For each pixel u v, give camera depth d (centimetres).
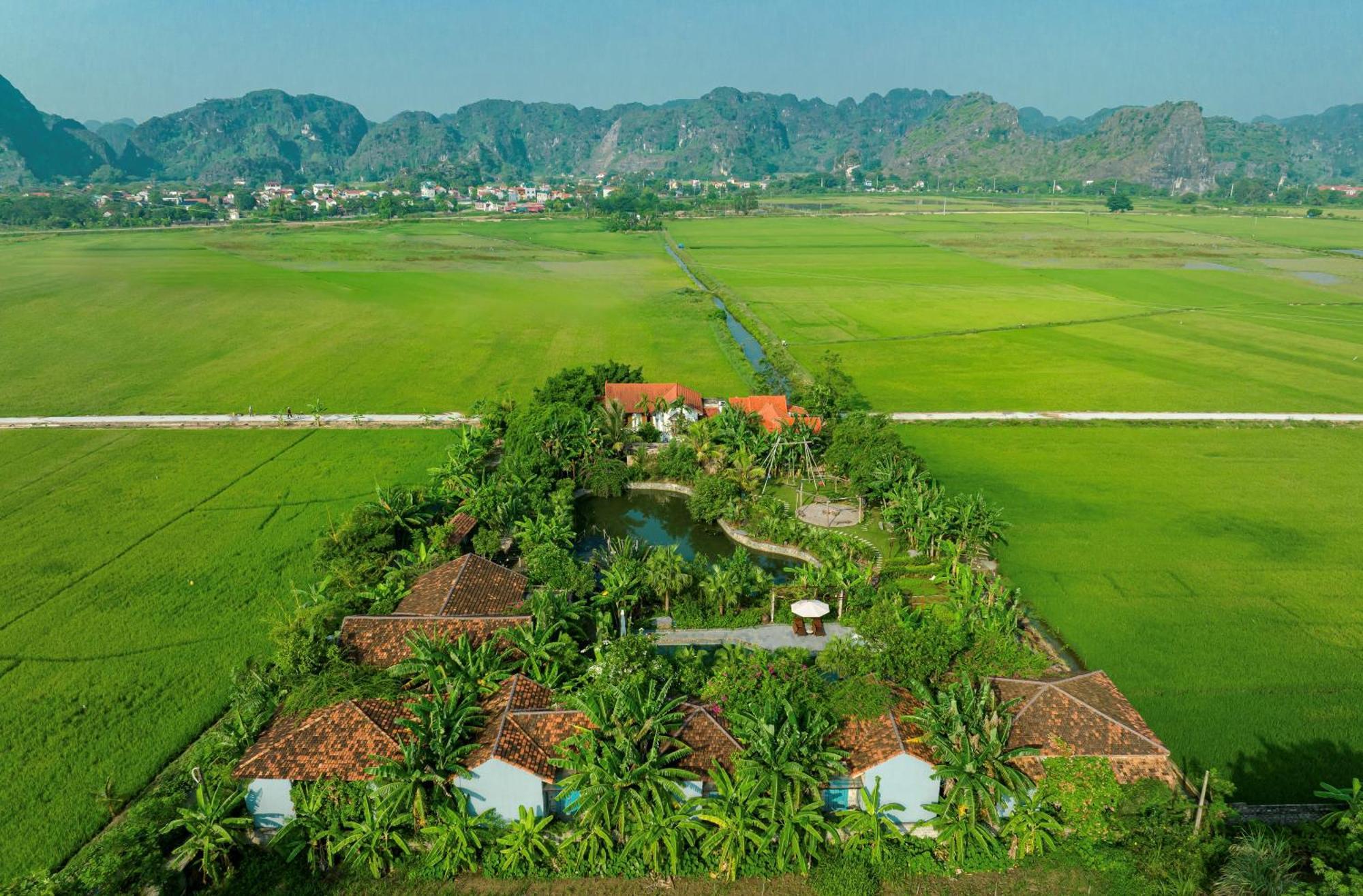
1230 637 6128
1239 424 10806
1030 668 5053
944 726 4384
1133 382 12794
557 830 4309
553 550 6769
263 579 6906
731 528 8025
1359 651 5953
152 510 8288
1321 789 4634
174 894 3994
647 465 9219
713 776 4256
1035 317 17525
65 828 4400
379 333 16138
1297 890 3588
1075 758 4344
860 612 6231
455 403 11800
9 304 18088
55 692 5478
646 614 6469
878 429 8875
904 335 15912
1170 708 5341
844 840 4291
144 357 14262
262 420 10925
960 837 4153
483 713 4641
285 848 4206
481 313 18138
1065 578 6981
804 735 4312
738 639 6119
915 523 7381
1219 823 4191
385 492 7925
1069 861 4184
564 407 9506
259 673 5431
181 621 6288
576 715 4566
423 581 6112
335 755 4331
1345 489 8781
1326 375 13088
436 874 4153
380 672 4997
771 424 9550
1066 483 8956
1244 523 8006
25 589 6750
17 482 8969
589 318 17700
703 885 4094
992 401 11844
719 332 16138
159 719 5212
